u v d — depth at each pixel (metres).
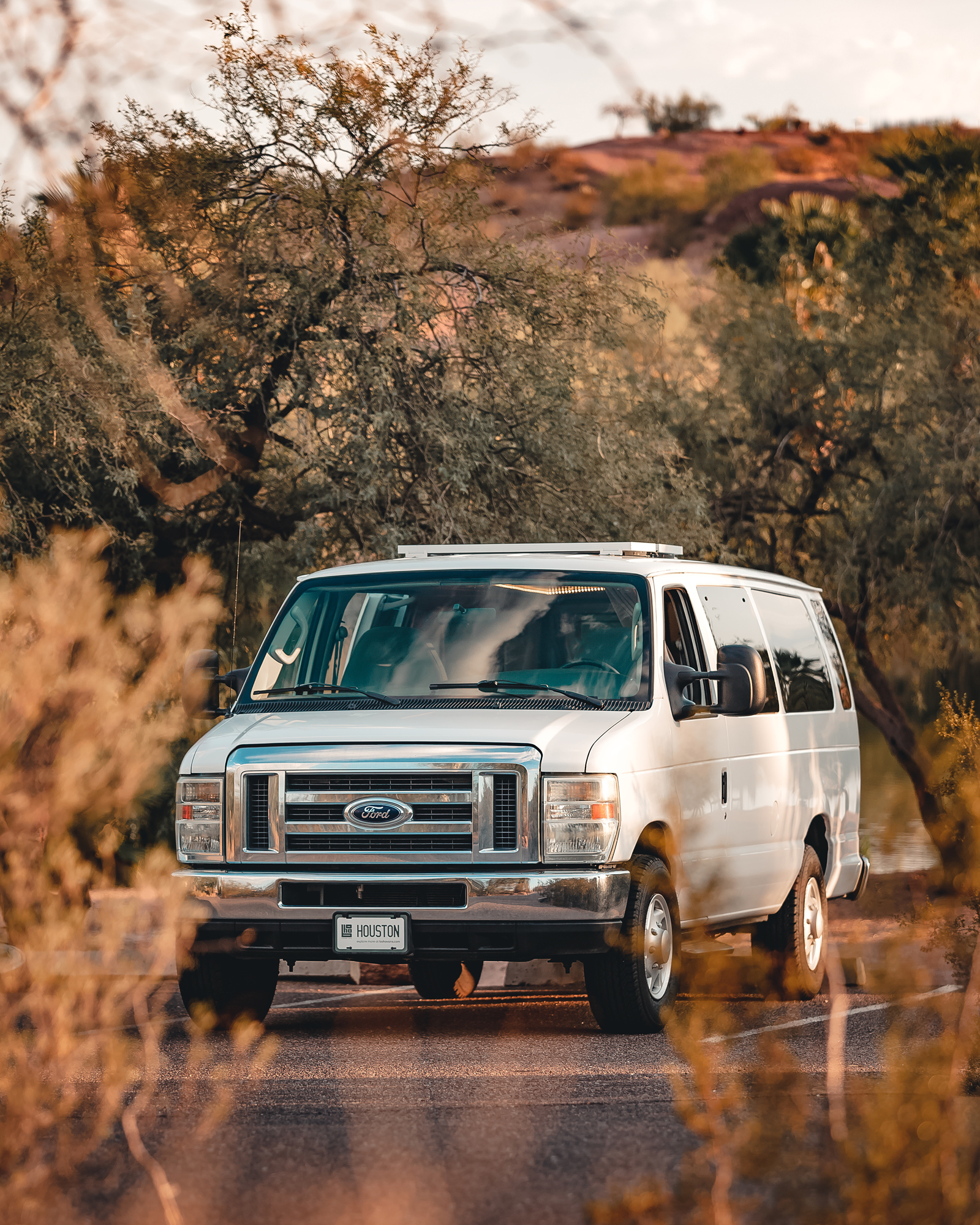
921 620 24.52
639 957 9.67
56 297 16.14
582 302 19.41
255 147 18.33
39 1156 5.91
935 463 22.72
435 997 13.06
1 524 15.54
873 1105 5.00
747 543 24.48
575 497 19.22
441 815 9.55
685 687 10.59
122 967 6.05
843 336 23.95
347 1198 5.82
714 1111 5.06
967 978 7.40
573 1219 5.51
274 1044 6.13
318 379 18.56
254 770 9.80
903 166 26.34
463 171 18.75
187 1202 5.79
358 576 11.24
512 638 10.62
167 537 19.77
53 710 7.17
